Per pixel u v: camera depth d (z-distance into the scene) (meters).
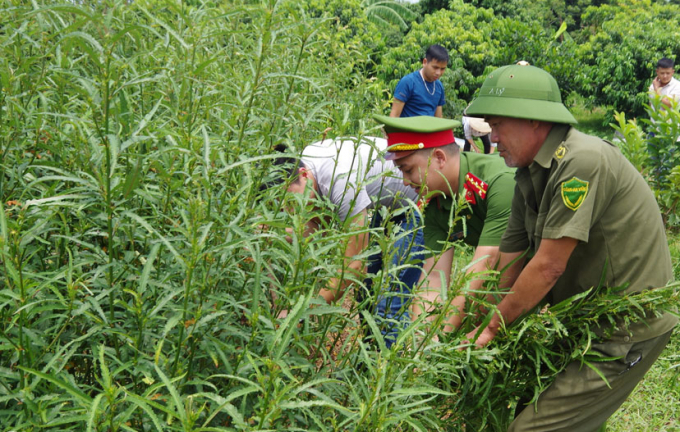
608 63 17.08
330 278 1.70
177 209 1.45
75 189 1.31
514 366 2.30
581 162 2.02
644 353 2.20
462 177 2.63
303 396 1.45
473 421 2.31
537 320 2.09
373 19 19.27
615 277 2.15
